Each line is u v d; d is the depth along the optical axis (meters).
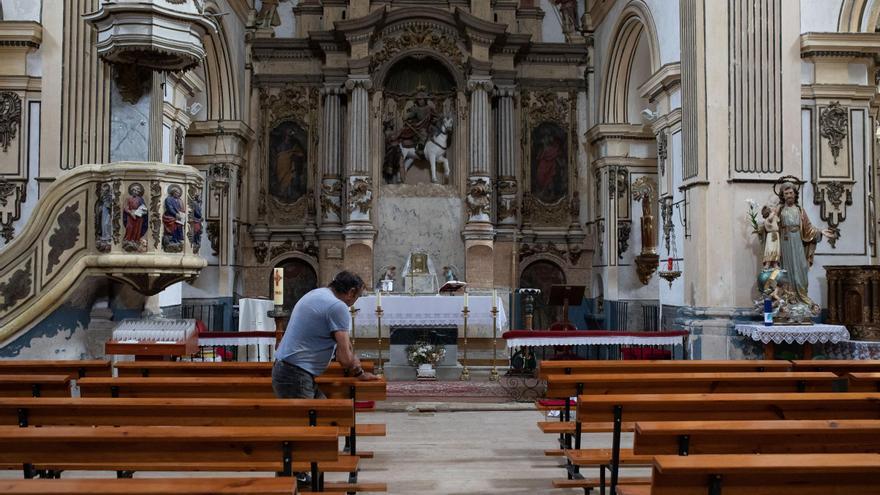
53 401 4.82
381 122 18.64
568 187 19.70
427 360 13.49
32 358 9.20
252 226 19.12
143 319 9.00
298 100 19.33
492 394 11.63
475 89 18.38
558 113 19.70
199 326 11.66
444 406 10.42
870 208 12.24
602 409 5.32
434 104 19.06
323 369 6.04
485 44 18.53
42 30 11.26
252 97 19.27
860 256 12.09
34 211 9.03
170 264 8.95
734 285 11.59
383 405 10.55
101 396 5.96
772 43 11.87
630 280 18.08
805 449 4.48
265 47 19.03
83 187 9.12
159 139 10.28
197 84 14.36
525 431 8.91
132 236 8.85
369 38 18.23
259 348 11.91
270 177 19.27
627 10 16.11
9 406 4.81
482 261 17.97
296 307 6.12
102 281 9.62
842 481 3.62
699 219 11.71
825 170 12.12
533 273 19.58
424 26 18.61
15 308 9.02
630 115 18.25
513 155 19.06
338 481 6.61
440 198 18.45
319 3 19.41
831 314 11.53
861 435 4.45
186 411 4.84
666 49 13.66
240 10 18.39
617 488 4.84
